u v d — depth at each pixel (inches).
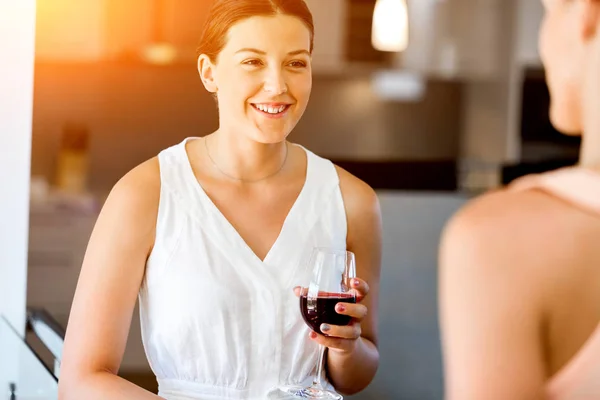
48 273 159.3
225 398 60.6
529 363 27.4
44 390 61.1
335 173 65.0
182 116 187.2
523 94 132.4
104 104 184.9
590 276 27.1
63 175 181.6
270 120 59.6
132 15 178.7
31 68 78.5
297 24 59.0
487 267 28.3
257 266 60.6
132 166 186.2
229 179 62.6
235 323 60.0
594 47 28.1
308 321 55.5
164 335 60.9
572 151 119.0
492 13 152.3
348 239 64.4
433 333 102.0
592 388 26.9
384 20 154.5
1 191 78.5
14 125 78.4
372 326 65.2
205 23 61.9
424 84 180.4
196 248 60.6
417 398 93.8
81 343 59.4
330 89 188.7
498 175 140.4
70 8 177.5
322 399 56.4
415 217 126.0
